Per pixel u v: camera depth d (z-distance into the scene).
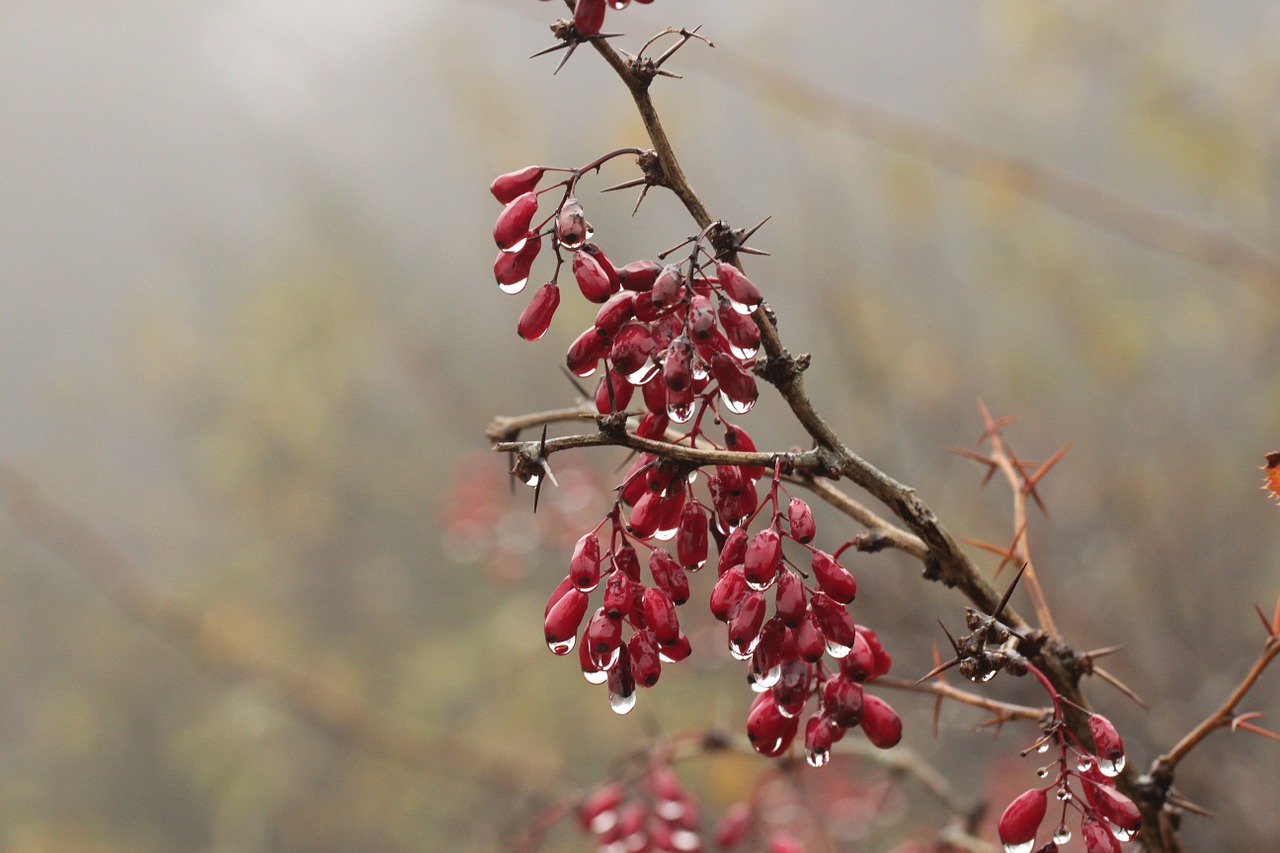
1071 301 6.52
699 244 1.42
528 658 8.45
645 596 1.42
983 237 6.87
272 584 11.06
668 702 6.99
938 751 5.33
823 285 6.59
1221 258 4.53
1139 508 5.44
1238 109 6.21
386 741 6.66
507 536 5.18
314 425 10.91
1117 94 6.44
